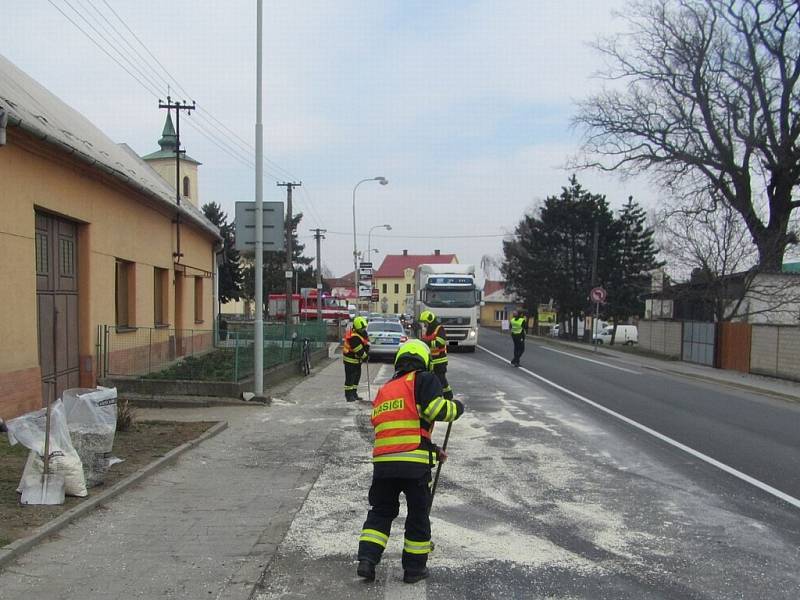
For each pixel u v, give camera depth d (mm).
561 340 45000
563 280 48562
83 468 6125
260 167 12570
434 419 4531
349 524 5574
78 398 6250
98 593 4121
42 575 4363
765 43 28406
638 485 6945
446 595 4195
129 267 14727
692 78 30016
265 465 7711
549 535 5359
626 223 48219
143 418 10523
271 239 12703
